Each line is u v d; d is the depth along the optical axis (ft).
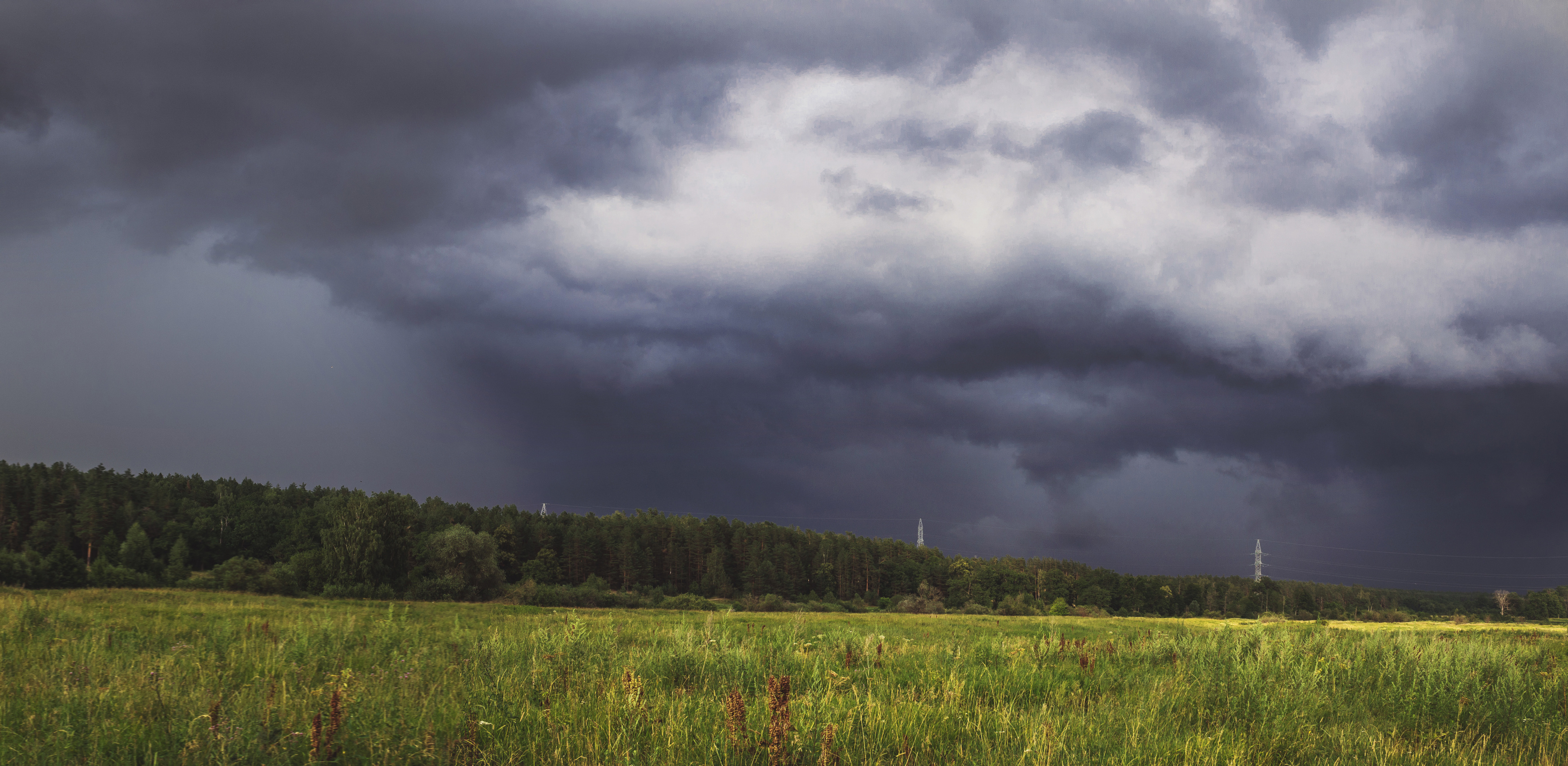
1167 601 528.22
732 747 20.95
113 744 20.35
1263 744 24.25
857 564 526.57
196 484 515.09
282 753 19.80
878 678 34.19
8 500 433.89
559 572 431.02
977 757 21.70
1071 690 34.01
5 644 36.70
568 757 20.24
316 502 462.19
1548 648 50.21
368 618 71.72
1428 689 31.24
